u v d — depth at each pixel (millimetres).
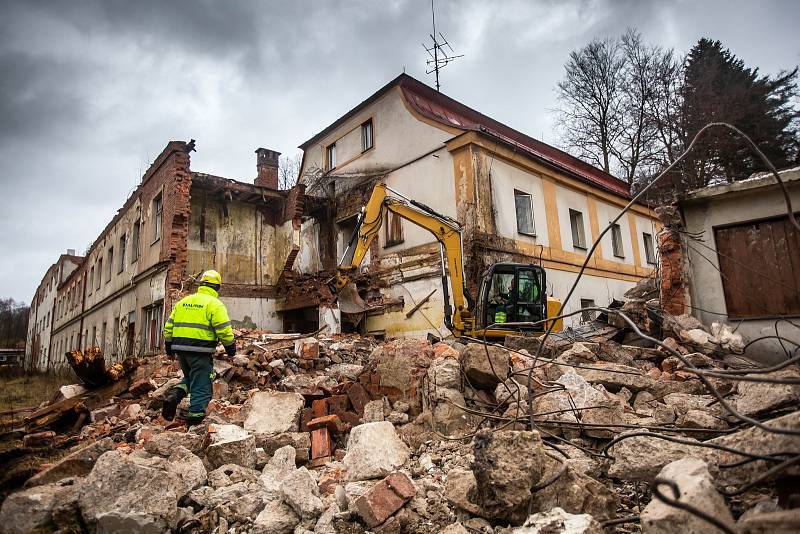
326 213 18891
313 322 15852
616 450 3709
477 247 13445
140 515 3145
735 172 25078
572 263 17016
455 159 14539
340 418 5602
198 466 4082
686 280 8703
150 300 15234
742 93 25328
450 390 5270
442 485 3861
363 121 18156
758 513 2668
